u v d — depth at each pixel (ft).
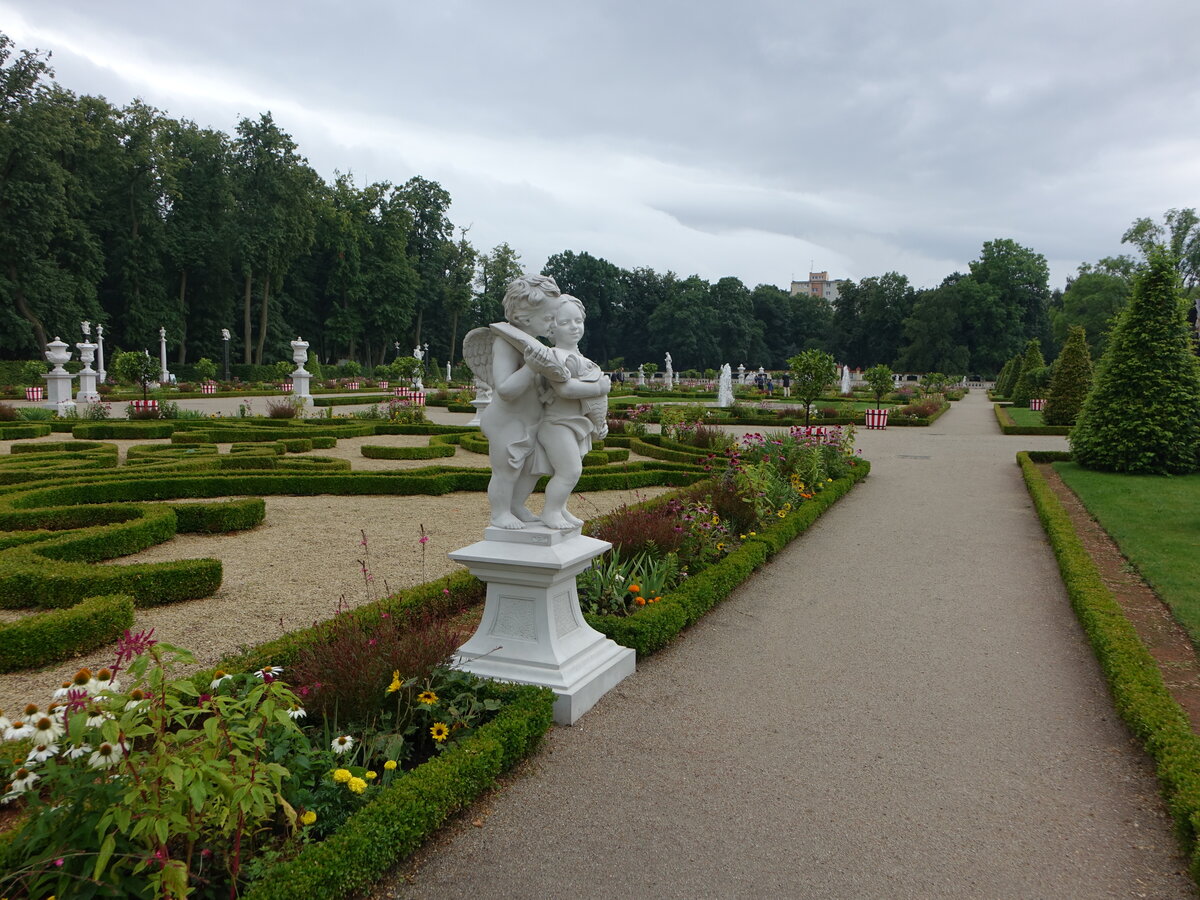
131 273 167.53
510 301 15.98
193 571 21.99
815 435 47.21
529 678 15.46
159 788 8.20
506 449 16.07
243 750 9.70
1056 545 28.25
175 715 9.08
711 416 95.04
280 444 52.54
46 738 8.82
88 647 17.80
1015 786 12.88
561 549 15.93
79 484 35.17
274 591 23.08
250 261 179.22
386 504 38.09
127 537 26.68
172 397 120.06
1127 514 34.63
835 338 306.35
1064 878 10.45
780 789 12.76
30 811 8.79
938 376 171.73
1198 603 21.35
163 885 8.20
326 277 214.69
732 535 29.22
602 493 41.70
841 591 24.47
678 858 10.87
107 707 8.74
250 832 9.31
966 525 34.65
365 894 9.94
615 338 310.24
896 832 11.54
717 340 297.12
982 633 20.56
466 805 11.83
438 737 12.53
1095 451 50.47
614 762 13.65
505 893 10.11
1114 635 17.97
